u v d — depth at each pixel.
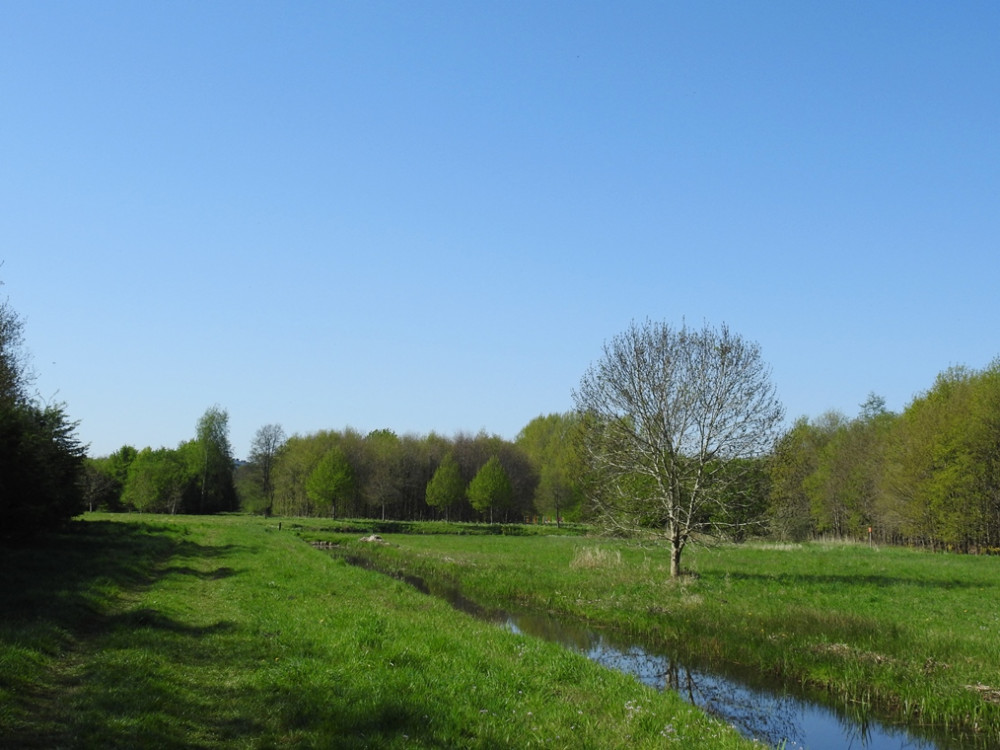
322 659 13.46
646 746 10.26
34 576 20.08
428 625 17.98
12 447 29.17
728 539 31.44
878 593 28.22
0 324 35.19
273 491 104.75
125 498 96.75
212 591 22.02
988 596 27.83
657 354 32.28
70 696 10.22
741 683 17.81
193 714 10.02
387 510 110.44
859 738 14.21
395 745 9.18
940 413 61.19
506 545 57.12
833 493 80.19
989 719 14.68
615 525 32.53
